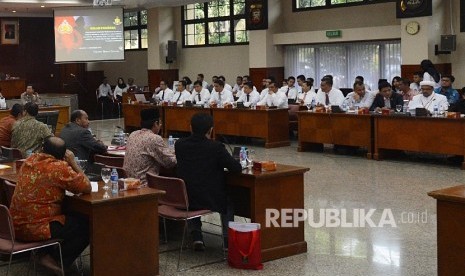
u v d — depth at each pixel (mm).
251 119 12312
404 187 7949
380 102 10812
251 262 4930
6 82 19297
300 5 16484
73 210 4527
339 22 15602
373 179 8562
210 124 5211
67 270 4934
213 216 6801
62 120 14492
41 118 10633
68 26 17625
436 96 10055
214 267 5023
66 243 4594
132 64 22109
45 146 4504
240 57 18328
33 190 4359
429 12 13109
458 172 8938
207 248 5578
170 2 18422
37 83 22703
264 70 16703
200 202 5086
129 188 4629
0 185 5270
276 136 12195
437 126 9391
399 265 4977
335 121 10844
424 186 7984
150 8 19875
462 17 13258
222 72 18906
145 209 4527
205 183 5094
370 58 15219
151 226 4570
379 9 14758
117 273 4414
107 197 4363
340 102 11672
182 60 20125
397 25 14203
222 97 14047
